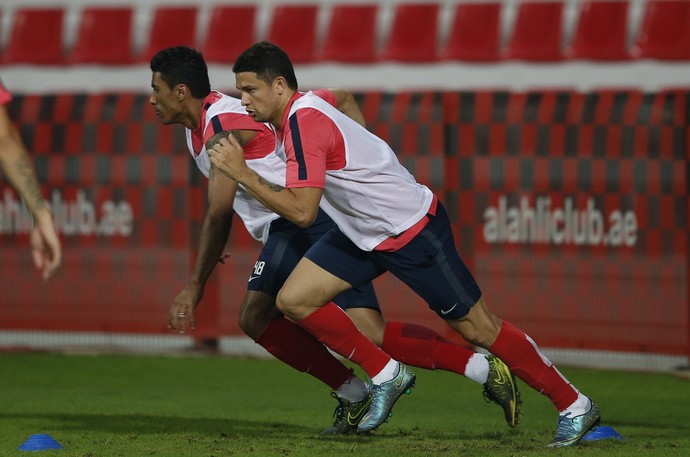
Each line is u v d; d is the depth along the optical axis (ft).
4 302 107.34
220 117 54.34
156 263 104.22
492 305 97.55
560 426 50.31
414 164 99.04
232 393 81.10
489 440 53.31
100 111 105.60
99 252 105.50
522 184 96.63
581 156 95.09
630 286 93.97
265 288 55.52
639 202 93.61
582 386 84.99
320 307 50.65
